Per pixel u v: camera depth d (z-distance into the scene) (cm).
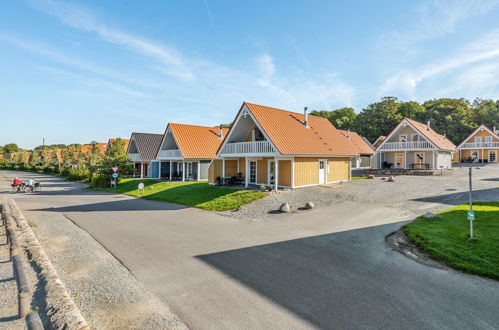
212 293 578
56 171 5984
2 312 495
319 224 1155
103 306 527
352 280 630
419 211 1300
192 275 670
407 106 6212
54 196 2405
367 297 552
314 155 2075
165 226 1185
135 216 1417
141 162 3934
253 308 517
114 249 872
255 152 2033
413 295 558
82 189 3114
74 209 1666
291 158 1989
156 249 870
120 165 3403
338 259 762
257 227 1142
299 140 2089
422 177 2605
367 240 925
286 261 754
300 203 1570
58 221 1305
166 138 3338
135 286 612
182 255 813
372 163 4391
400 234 974
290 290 587
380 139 5138
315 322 470
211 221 1279
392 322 467
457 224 997
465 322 466
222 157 2341
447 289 583
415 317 481
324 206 1501
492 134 4181
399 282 617
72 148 5922
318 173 2222
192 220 1305
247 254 814
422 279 632
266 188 1938
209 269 706
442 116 5528
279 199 1648
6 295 561
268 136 1884
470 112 5750
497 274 630
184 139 3150
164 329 455
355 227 1088
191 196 1995
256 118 1980
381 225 1098
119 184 3231
